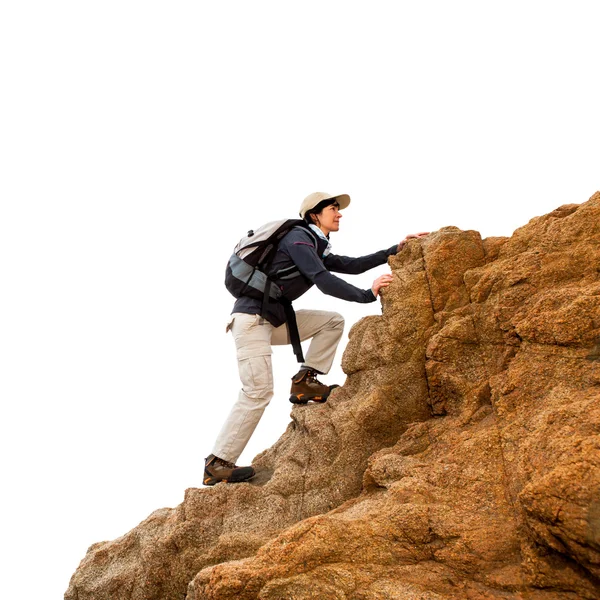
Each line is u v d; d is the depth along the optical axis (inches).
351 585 120.9
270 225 204.5
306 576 123.6
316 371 215.9
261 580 124.6
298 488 179.8
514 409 146.0
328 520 131.6
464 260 188.2
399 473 152.8
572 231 167.3
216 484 189.5
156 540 180.7
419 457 159.9
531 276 164.2
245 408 198.1
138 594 176.6
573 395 134.7
